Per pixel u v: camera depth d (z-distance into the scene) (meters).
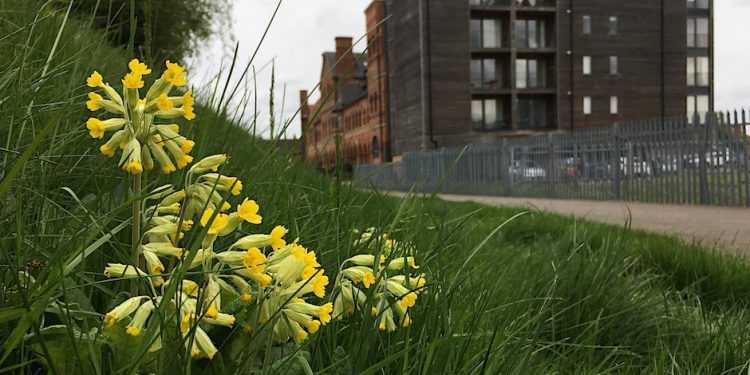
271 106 2.04
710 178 15.59
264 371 1.14
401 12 51.94
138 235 1.16
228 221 1.06
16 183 1.42
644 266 4.62
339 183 2.32
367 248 1.99
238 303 1.20
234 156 2.58
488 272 3.06
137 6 6.79
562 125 48.59
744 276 4.09
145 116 1.16
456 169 31.61
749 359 2.43
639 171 18.48
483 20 48.72
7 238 1.33
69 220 1.55
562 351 2.62
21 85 1.74
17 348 1.12
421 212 2.23
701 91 55.19
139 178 1.20
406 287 1.58
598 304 2.98
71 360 1.06
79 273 1.28
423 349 1.54
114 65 2.62
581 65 48.84
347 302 1.47
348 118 75.50
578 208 15.53
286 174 2.48
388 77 60.16
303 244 1.98
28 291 1.05
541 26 49.59
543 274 3.26
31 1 2.54
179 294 1.02
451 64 47.28
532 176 25.06
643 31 50.00
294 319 1.13
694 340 2.94
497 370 1.75
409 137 51.09
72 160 1.83
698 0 55.03
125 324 1.04
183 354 1.05
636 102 50.03
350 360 1.44
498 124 49.12
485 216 8.24
